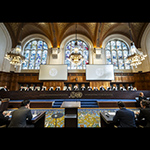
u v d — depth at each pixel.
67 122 2.68
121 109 1.96
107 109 5.04
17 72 9.84
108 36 10.72
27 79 9.70
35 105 5.33
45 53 10.72
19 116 1.80
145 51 9.22
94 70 9.70
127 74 9.75
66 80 9.53
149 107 1.94
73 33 10.88
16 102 5.31
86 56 10.70
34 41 11.10
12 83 9.41
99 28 9.30
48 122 3.39
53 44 10.16
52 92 6.00
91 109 5.05
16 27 9.45
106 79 9.51
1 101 4.53
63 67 9.77
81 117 3.87
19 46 6.67
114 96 5.93
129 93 5.93
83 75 9.84
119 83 10.02
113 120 1.92
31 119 2.04
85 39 10.84
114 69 10.24
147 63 9.04
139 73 9.55
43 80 9.48
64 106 2.64
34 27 10.09
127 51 10.73
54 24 9.07
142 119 2.06
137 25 9.09
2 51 8.85
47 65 9.77
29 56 10.60
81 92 5.99
